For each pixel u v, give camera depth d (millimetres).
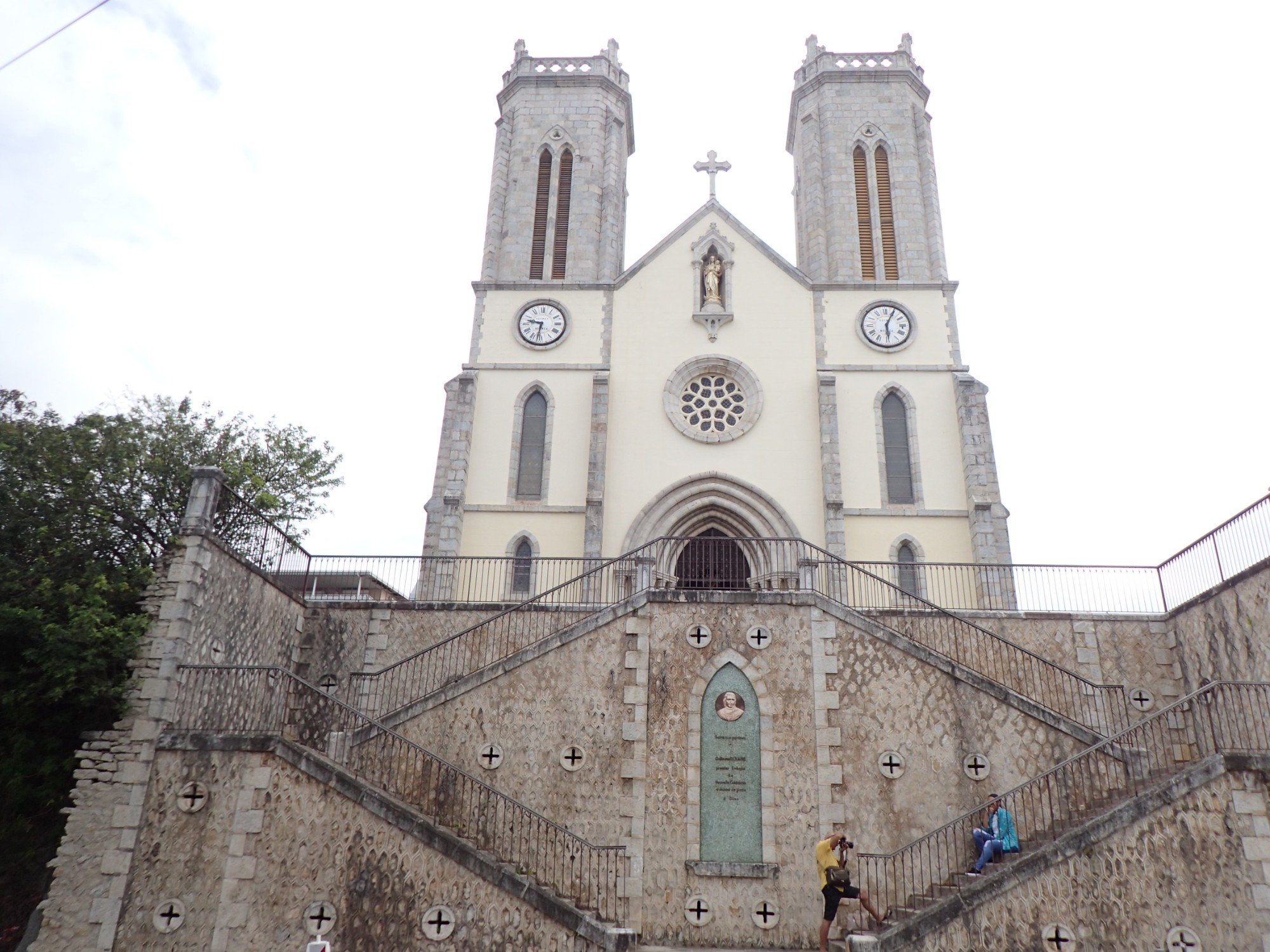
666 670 17141
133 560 17859
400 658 19766
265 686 15227
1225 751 13633
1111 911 13008
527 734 16750
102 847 13789
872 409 27469
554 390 28031
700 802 16297
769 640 17266
